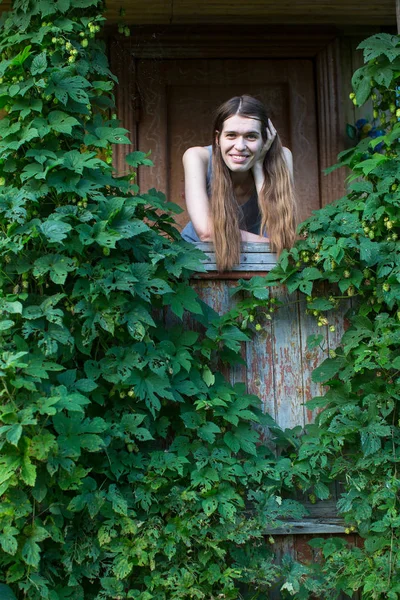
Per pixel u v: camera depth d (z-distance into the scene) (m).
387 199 2.83
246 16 4.29
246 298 2.99
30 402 2.44
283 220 3.04
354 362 2.87
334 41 4.42
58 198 2.72
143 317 2.65
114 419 2.72
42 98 2.78
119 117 4.29
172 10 4.17
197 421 2.79
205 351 2.87
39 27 2.92
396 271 2.81
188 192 3.23
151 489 2.67
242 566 2.74
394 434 2.83
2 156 2.70
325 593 2.83
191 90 4.41
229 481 2.82
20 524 2.46
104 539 2.55
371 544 2.80
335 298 3.00
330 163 4.38
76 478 2.50
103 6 3.07
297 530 2.91
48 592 2.47
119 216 2.71
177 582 2.62
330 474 2.85
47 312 2.54
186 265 2.81
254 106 3.08
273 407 3.00
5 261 2.62
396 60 3.02
